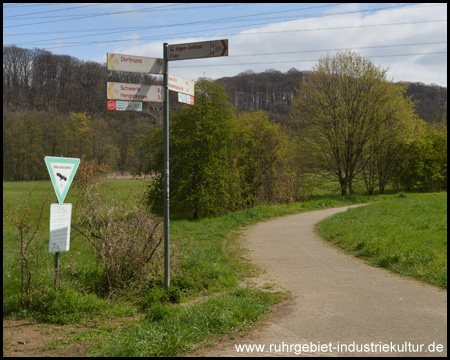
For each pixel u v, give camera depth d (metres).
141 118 65.75
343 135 36.16
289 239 14.62
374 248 10.95
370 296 7.25
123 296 7.53
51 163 6.68
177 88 7.30
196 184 22.00
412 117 39.78
